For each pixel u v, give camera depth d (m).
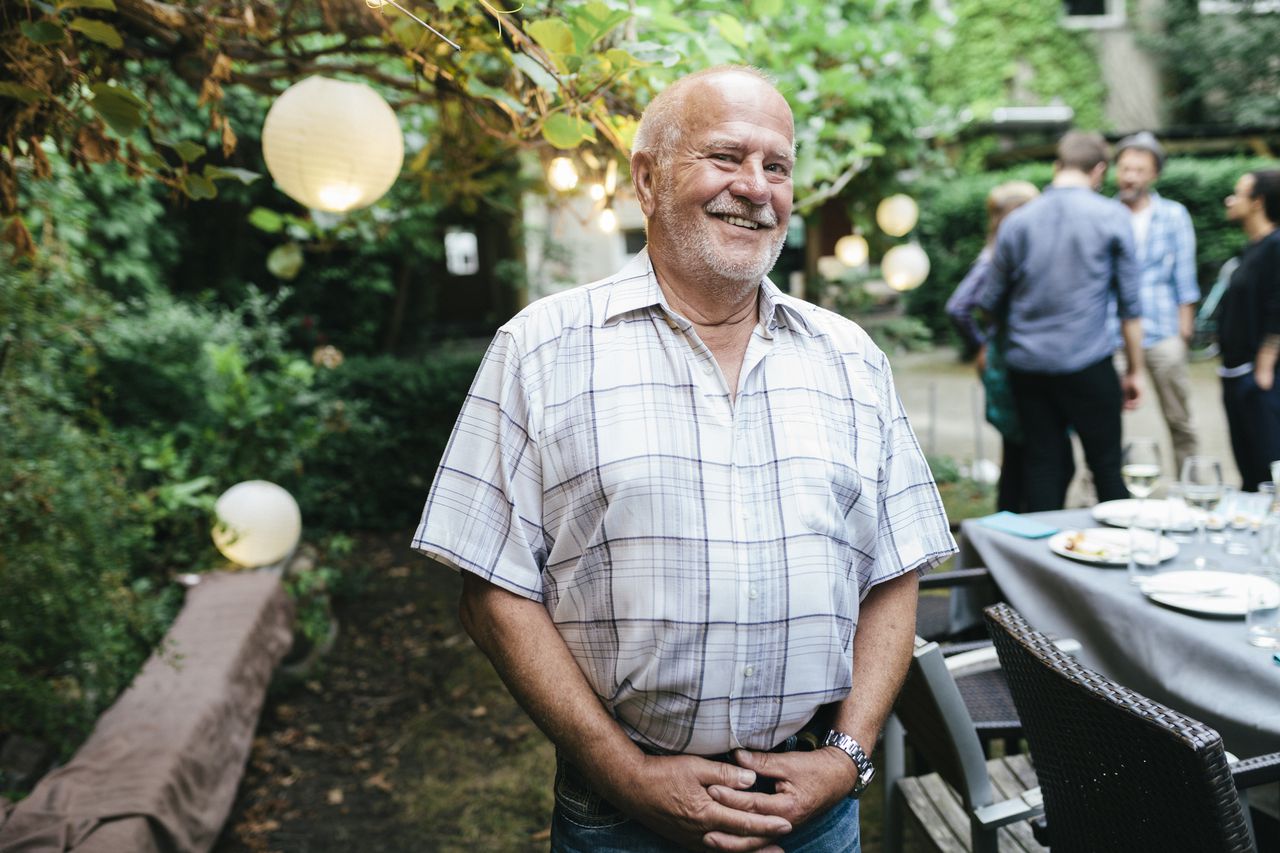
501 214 9.96
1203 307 11.34
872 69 4.50
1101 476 3.74
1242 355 4.07
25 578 2.76
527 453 1.37
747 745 1.38
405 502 6.39
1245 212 4.06
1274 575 2.21
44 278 3.24
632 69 2.15
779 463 1.37
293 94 2.09
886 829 2.29
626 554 1.31
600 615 1.34
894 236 6.91
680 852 1.39
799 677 1.37
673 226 1.38
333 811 3.20
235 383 5.03
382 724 3.84
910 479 1.54
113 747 2.61
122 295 5.98
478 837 3.03
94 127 1.97
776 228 1.40
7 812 2.31
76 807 2.30
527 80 2.22
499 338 1.42
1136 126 14.56
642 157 1.44
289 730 3.79
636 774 1.33
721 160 1.35
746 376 1.38
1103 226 3.56
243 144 7.47
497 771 3.44
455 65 2.18
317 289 9.14
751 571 1.33
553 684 1.35
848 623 1.42
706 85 1.38
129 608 3.15
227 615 3.62
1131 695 1.33
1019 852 1.95
